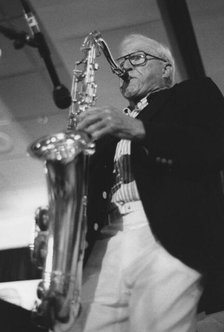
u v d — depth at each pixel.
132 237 1.92
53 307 1.70
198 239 1.84
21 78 5.73
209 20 5.14
